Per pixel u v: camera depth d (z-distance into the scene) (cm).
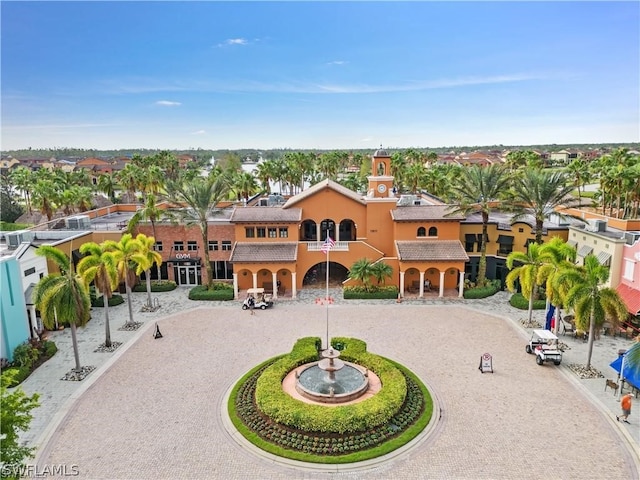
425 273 4816
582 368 2970
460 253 4550
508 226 4922
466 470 2019
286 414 2288
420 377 2872
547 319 3612
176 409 2523
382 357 3059
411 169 8631
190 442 2230
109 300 4381
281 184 10919
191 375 2930
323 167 11075
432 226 4747
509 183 4600
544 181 4253
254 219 4731
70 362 3144
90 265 3316
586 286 2853
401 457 2105
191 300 4525
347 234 5219
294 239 4769
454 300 4459
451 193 5228
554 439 2230
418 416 2423
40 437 2275
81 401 2614
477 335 3575
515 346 3356
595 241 4059
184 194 4519
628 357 2328
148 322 3928
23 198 10244
